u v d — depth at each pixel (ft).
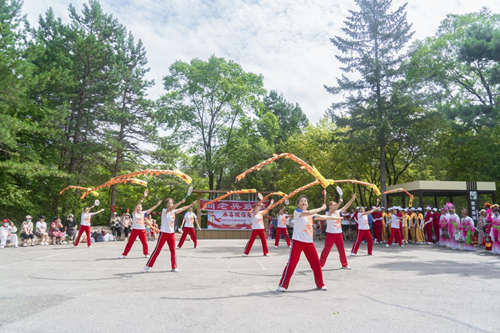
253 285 21.70
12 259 35.73
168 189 135.33
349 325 13.28
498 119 57.31
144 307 16.02
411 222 61.05
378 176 106.83
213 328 12.92
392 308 15.84
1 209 72.02
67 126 78.59
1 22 62.95
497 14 85.92
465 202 98.22
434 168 88.38
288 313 14.96
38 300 17.60
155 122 88.74
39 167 62.69
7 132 56.13
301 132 161.38
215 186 145.18
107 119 80.43
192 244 59.26
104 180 83.61
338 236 29.76
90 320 13.97
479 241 53.31
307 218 20.35
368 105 78.95
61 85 74.54
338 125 79.15
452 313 15.01
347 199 116.16
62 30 80.79
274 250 46.88
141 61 91.45
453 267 30.37
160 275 25.66
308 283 22.43
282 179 118.11
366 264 32.42
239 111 111.34
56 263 32.48
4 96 58.39
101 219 136.05
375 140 77.82
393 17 79.92
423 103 76.54
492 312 15.23
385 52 78.33
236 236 78.59
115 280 23.47
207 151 110.42
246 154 108.17
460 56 61.57
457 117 63.16
